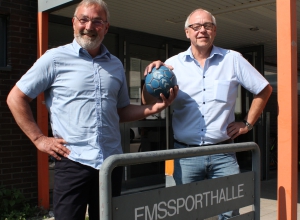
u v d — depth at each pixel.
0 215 4.77
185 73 3.03
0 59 5.13
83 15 2.43
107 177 1.92
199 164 2.96
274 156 8.86
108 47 6.20
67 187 2.41
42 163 5.03
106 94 2.50
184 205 2.29
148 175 6.68
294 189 3.03
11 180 5.03
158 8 5.17
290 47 3.00
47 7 4.88
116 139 2.59
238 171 2.96
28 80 2.41
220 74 2.97
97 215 2.55
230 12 5.30
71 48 2.50
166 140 6.88
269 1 4.79
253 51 7.54
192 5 5.03
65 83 2.42
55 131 2.49
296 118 3.07
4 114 4.97
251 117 3.02
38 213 4.96
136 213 2.05
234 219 2.67
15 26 5.10
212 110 2.95
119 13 5.42
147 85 2.71
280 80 3.05
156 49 6.87
